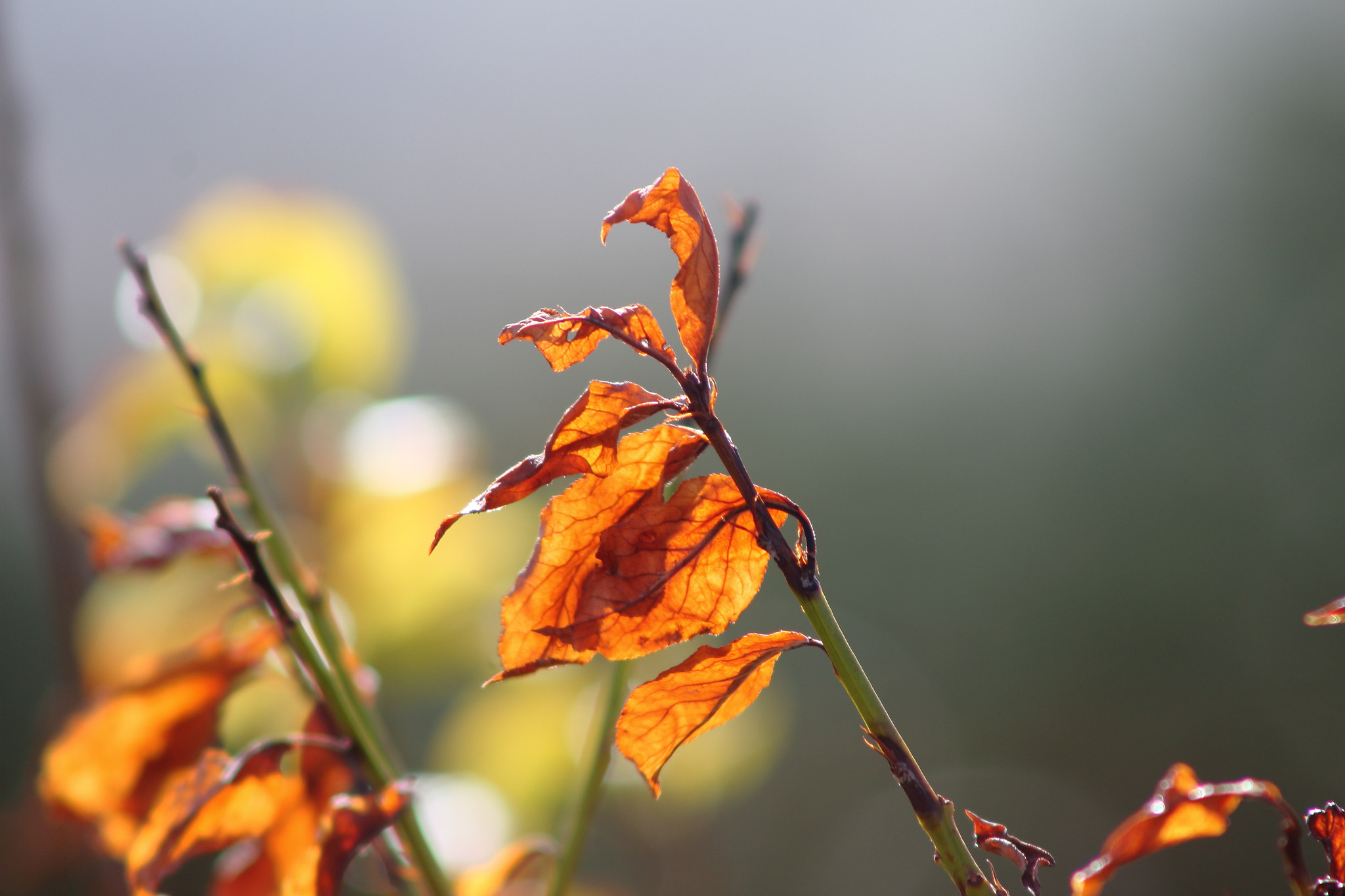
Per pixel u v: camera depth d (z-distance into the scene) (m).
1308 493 4.19
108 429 1.42
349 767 0.97
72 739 1.01
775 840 3.61
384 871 1.00
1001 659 4.34
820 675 4.04
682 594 0.91
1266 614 4.09
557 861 1.00
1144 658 4.18
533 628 0.91
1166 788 0.93
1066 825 3.78
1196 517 4.39
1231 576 4.21
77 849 1.27
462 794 1.34
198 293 1.48
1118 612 4.31
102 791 1.01
